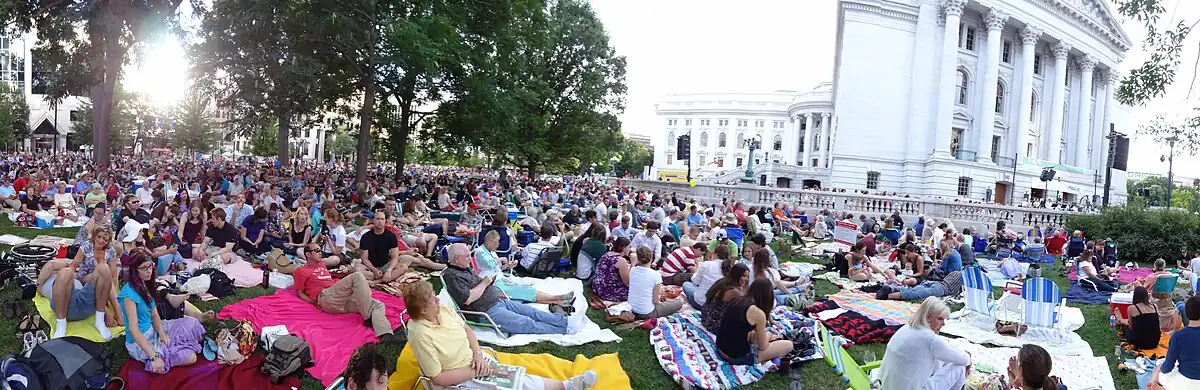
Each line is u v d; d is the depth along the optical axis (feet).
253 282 27.58
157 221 34.14
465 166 278.26
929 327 17.17
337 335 20.72
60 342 15.56
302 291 24.80
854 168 156.87
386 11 71.20
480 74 81.25
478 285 22.84
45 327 19.52
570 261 35.83
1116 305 28.53
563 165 133.80
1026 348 14.93
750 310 19.42
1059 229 72.95
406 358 17.63
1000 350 24.16
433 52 67.67
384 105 100.27
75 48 82.58
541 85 109.09
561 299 25.90
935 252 50.16
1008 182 157.17
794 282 33.60
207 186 65.57
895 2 155.74
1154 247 60.18
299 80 62.49
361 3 64.95
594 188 109.81
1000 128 167.43
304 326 21.33
